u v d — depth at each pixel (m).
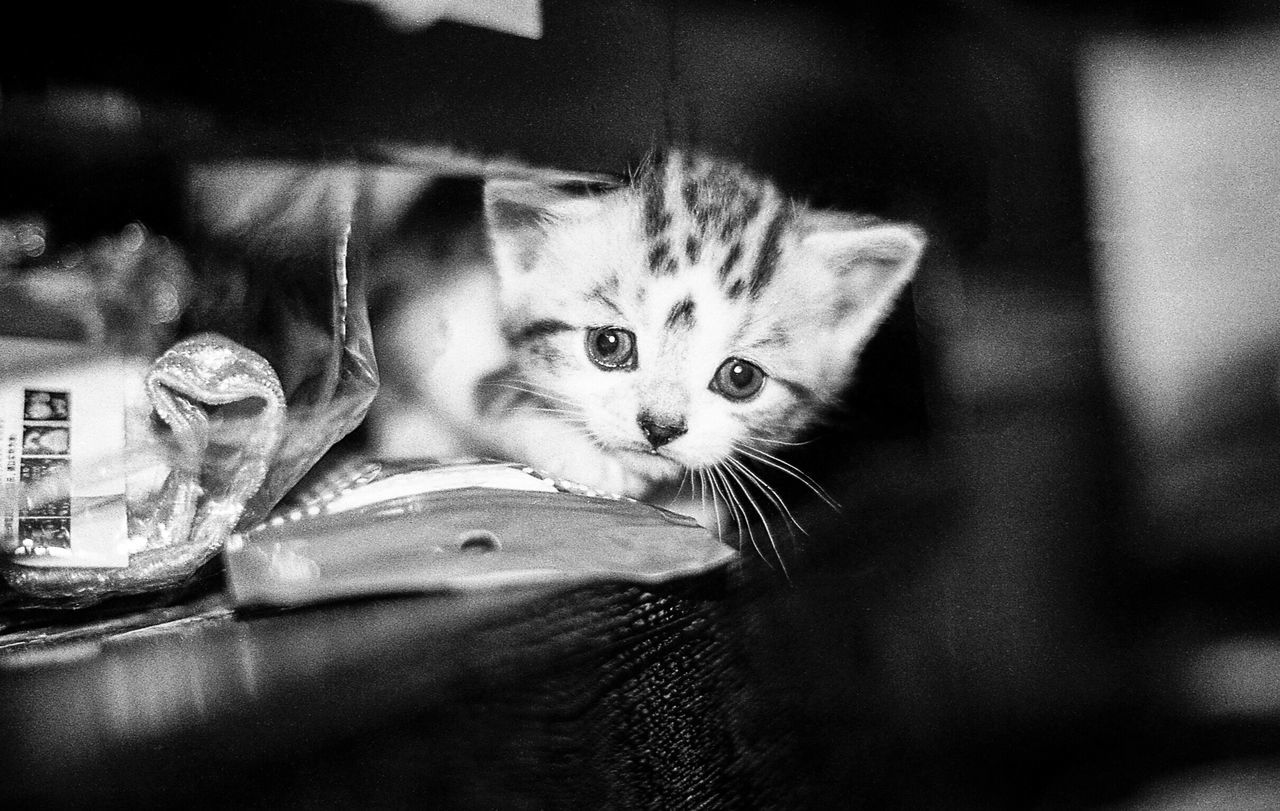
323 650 0.27
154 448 0.26
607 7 0.28
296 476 0.27
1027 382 0.32
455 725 0.26
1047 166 0.31
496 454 0.29
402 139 0.27
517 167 0.28
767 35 0.29
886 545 0.31
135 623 0.27
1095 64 0.31
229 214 0.26
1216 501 0.32
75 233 0.26
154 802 0.23
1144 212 0.32
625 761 0.28
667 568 0.29
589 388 0.29
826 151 0.29
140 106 0.26
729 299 0.28
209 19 0.26
